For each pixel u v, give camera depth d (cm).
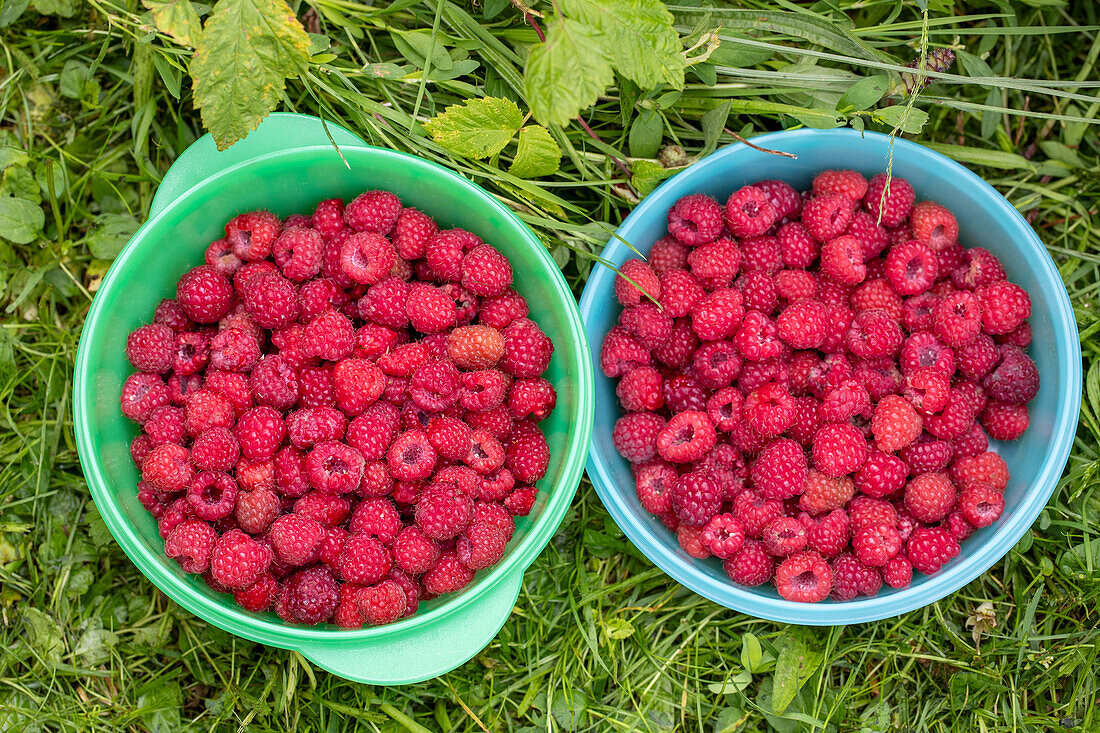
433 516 44
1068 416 47
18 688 49
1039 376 48
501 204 47
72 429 51
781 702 49
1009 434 48
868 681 51
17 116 52
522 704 50
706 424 47
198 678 50
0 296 51
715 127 49
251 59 42
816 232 49
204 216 47
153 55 48
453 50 49
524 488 46
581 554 51
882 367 48
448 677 51
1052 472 47
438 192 47
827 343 48
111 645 50
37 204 51
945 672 51
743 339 47
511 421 47
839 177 49
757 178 50
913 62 50
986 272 48
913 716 51
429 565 45
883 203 47
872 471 47
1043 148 53
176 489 44
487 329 46
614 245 48
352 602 44
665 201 48
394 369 45
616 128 51
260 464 44
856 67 51
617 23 41
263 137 47
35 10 51
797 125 50
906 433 46
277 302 45
